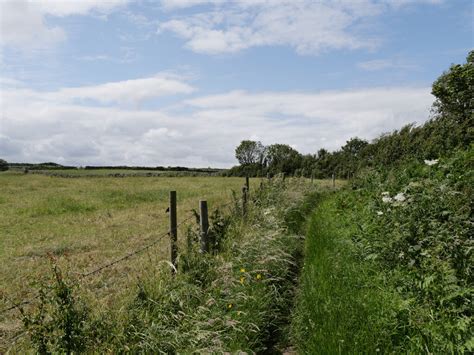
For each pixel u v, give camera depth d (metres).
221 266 5.86
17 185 31.20
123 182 37.62
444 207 6.43
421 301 4.82
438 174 8.77
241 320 4.86
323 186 25.67
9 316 5.34
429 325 4.24
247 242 7.02
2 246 10.01
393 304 4.88
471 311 4.30
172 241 5.98
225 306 5.07
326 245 8.23
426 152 13.44
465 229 5.53
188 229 6.51
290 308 5.96
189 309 4.80
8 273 7.50
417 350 4.04
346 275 6.28
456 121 14.62
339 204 12.66
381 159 18.11
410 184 8.00
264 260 6.46
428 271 5.16
